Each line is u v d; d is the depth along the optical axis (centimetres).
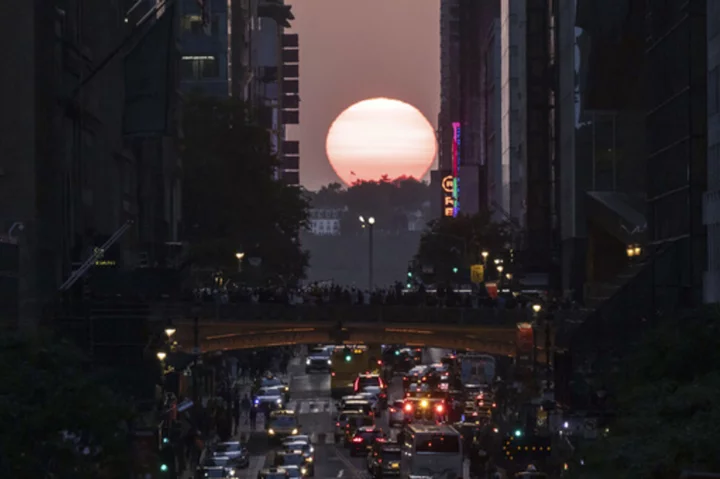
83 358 15862
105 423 14625
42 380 14400
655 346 17162
